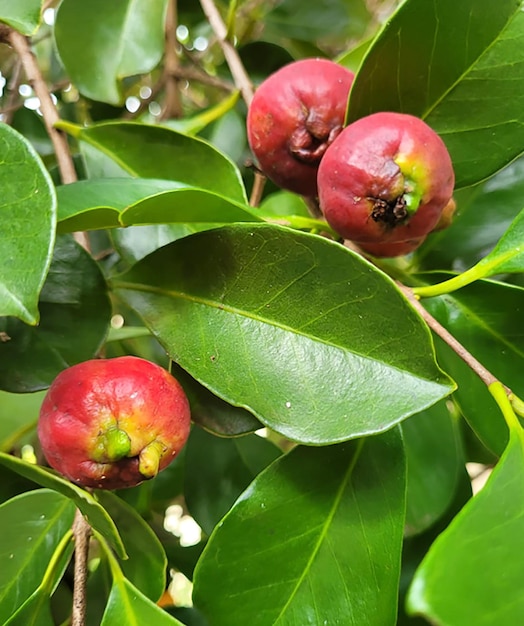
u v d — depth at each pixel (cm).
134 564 12
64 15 17
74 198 10
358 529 10
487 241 15
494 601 6
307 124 11
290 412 9
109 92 17
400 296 9
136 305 11
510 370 12
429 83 11
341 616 10
